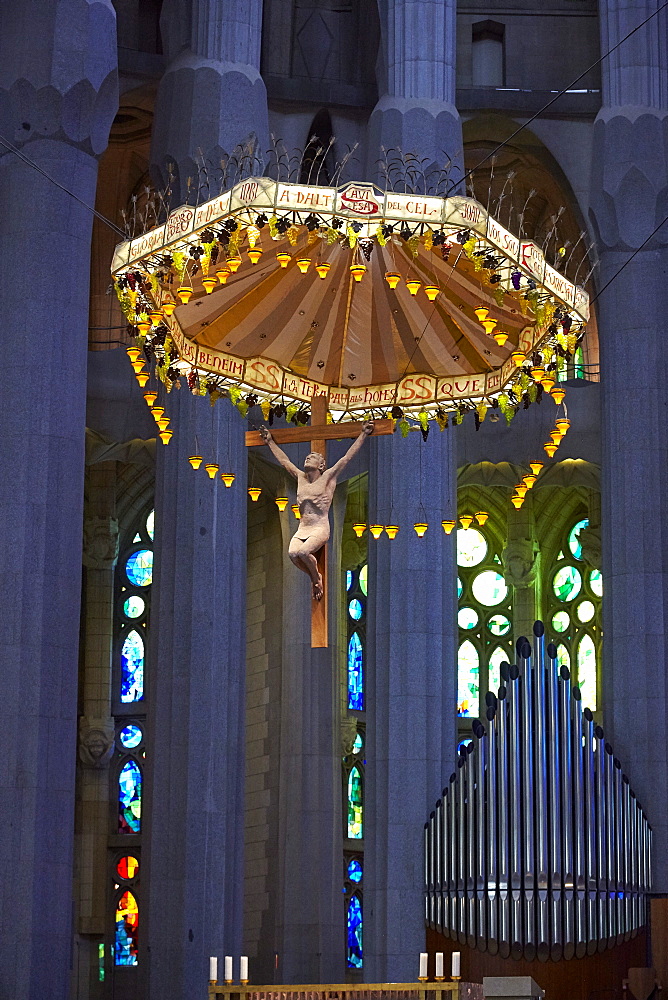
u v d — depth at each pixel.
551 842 22.03
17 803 22.25
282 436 17.58
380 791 25.23
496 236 15.88
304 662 31.69
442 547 26.58
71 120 24.56
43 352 23.88
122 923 35.34
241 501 26.45
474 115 29.84
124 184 32.47
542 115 29.88
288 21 30.64
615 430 27.03
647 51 27.92
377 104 27.53
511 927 21.91
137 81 28.39
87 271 24.67
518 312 18.17
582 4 31.30
